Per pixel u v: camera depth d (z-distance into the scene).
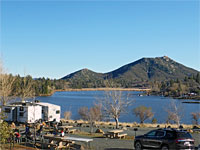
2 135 16.53
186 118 64.19
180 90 185.62
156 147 16.25
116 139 23.66
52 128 31.00
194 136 25.56
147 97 185.25
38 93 163.50
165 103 119.06
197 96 163.88
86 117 53.09
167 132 16.11
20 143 20.39
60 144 19.31
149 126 38.53
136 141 17.56
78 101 128.12
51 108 39.47
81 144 20.61
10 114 37.50
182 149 15.25
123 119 62.81
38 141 20.78
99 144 20.69
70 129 30.50
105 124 41.62
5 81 43.88
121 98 37.78
